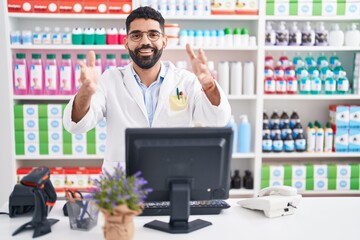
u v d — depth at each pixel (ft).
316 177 11.60
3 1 10.47
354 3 11.08
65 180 11.13
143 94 7.28
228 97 11.18
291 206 6.03
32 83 10.86
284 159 12.46
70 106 6.10
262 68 11.09
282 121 11.74
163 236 5.22
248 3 10.95
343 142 11.62
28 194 5.86
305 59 11.87
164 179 5.26
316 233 5.37
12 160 10.96
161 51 6.82
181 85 7.30
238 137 11.76
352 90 11.87
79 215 5.39
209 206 5.97
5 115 10.83
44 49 11.59
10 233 5.32
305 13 11.04
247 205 6.18
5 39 10.59
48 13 10.64
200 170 5.28
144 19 6.62
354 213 6.10
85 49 11.55
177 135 5.14
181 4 10.84
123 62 10.84
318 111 12.42
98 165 12.25
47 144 11.00
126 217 4.63
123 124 7.16
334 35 11.31
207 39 11.02
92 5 10.66
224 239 5.16
